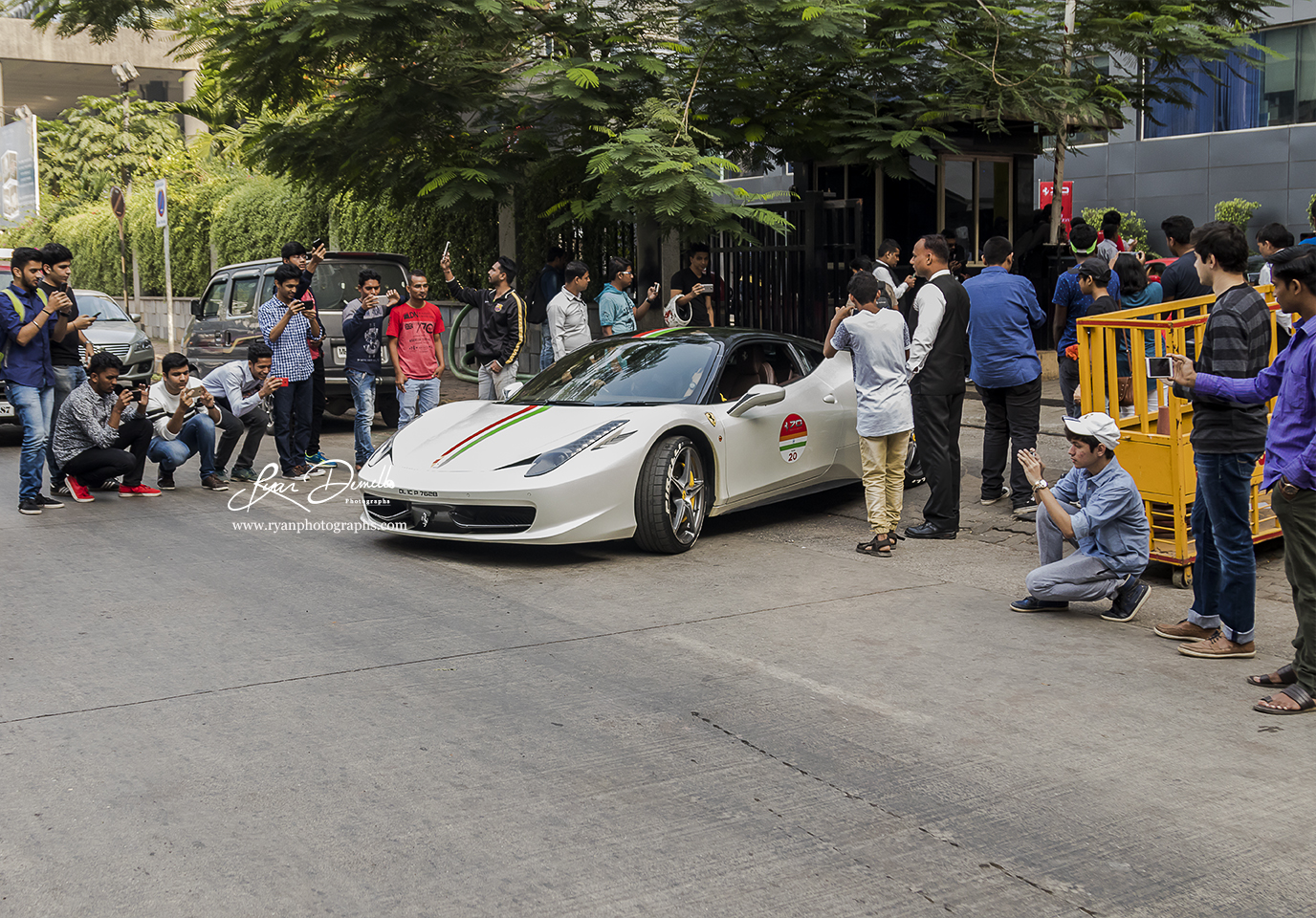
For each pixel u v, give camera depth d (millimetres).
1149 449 6000
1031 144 15430
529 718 4074
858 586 6027
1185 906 2848
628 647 4910
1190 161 23344
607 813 3330
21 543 6906
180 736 3877
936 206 14984
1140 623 5367
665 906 2824
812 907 2826
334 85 11797
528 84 11445
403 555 6645
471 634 5078
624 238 14883
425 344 9852
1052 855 3105
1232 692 4406
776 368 7738
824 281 12805
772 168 12844
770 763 3705
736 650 4887
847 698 4316
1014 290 7816
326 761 3680
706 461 6914
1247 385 4465
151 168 29438
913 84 12180
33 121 29047
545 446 6445
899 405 6648
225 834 3182
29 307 7879
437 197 11664
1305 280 4031
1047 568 5445
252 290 12445
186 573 6168
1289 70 21719
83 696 4262
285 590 5812
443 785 3508
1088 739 3930
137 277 26109
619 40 11359
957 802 3430
